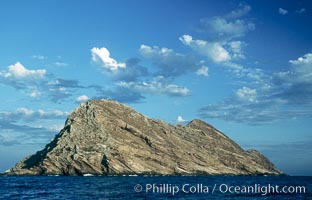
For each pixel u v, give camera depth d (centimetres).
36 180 17075
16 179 18138
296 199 8194
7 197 8469
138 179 18788
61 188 11556
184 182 16438
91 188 11588
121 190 10738
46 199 8044
